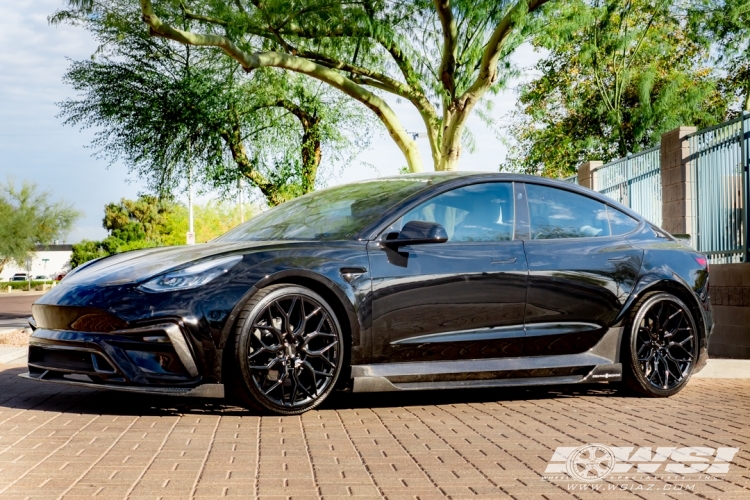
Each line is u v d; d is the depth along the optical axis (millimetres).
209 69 18109
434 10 14977
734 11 22703
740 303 9062
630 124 25953
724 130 9516
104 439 4027
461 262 5156
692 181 10250
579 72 28734
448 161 14766
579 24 15539
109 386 4477
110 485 3166
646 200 11906
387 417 4770
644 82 24562
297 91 19000
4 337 10891
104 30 17922
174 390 4414
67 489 3102
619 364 5664
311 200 5840
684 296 5980
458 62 15008
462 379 5156
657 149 11516
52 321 4719
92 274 4848
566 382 5418
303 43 16531
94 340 4480
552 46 15641
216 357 4496
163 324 4426
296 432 4262
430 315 5035
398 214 5164
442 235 4859
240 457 3672
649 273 5812
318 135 19297
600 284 5586
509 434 4289
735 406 5379
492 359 5254
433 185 5402
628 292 5695
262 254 4707
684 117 25062
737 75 28672
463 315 5129
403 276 4973
